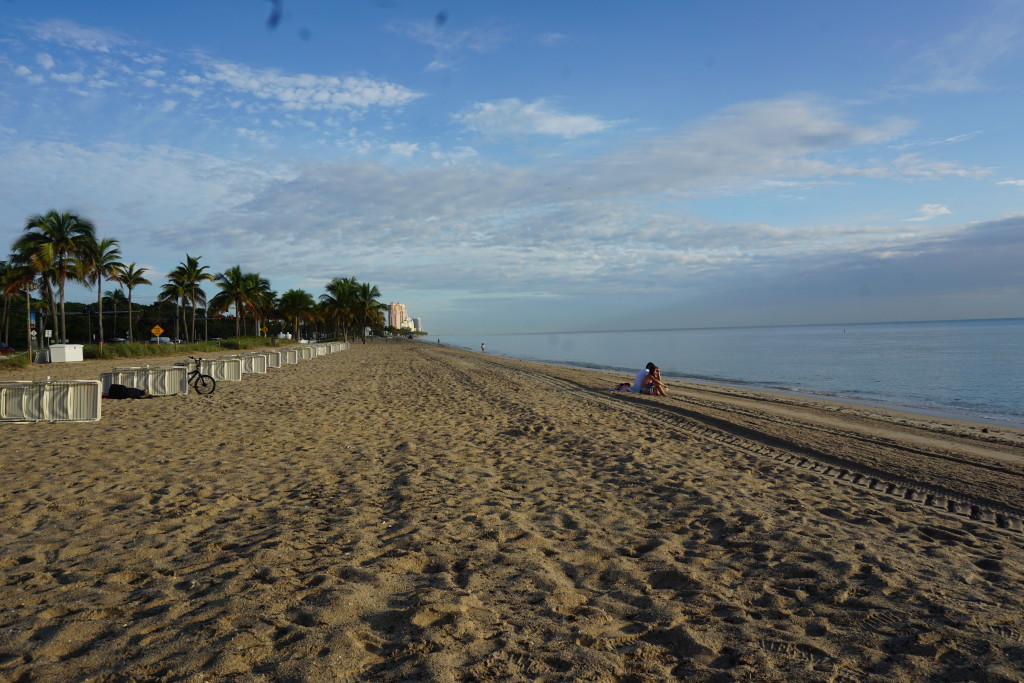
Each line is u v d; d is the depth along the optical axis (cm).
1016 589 406
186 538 500
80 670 291
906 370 3278
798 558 464
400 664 299
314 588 393
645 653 316
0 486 664
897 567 443
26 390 1148
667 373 3359
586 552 477
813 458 907
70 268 3609
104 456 837
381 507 602
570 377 2634
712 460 869
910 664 305
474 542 495
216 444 941
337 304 8944
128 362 3375
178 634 328
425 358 4247
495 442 992
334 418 1248
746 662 306
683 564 454
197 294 5928
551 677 290
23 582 407
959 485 739
